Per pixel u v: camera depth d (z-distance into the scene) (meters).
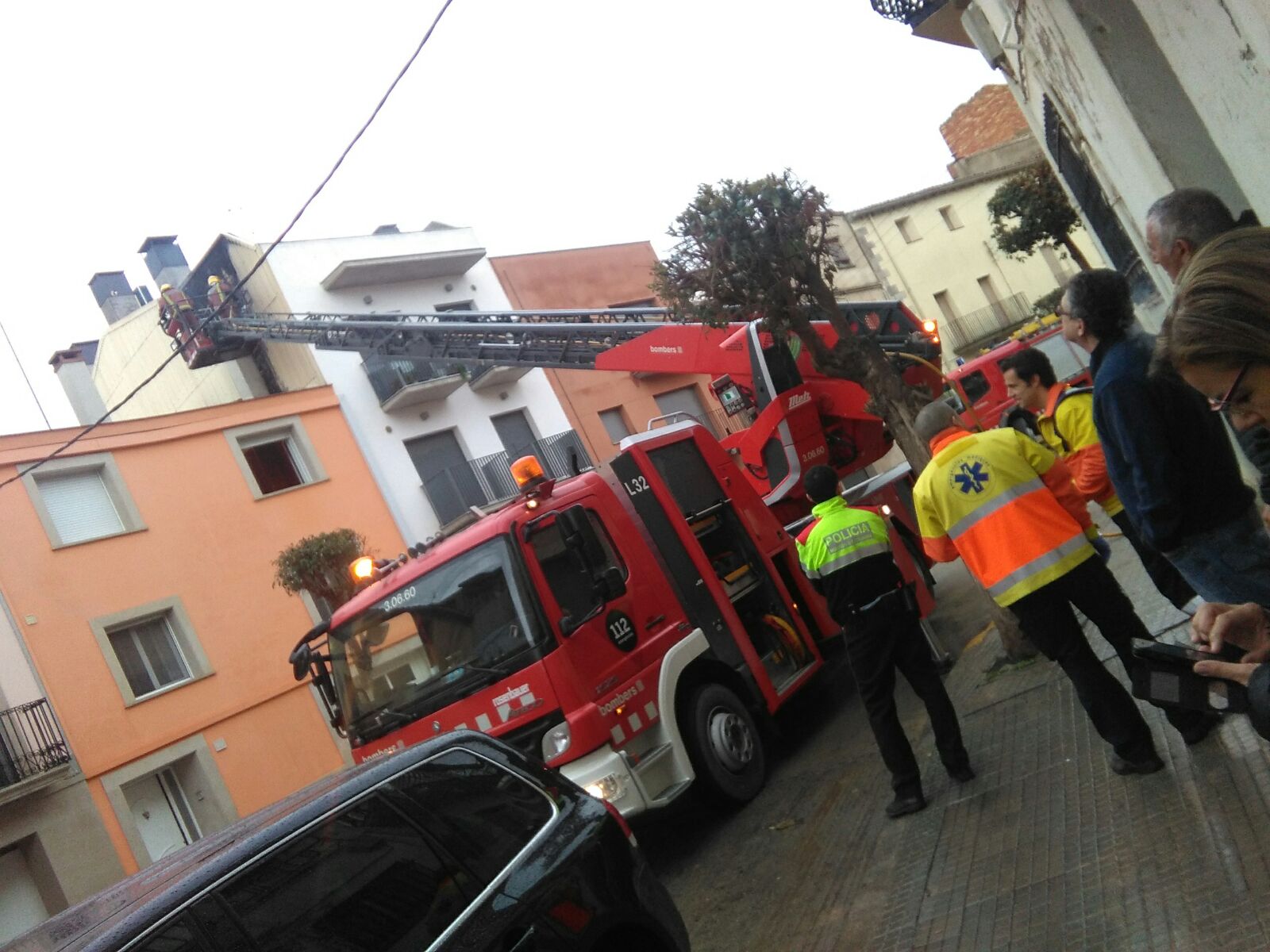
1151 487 3.52
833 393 11.45
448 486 25.02
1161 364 1.76
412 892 3.03
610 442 29.89
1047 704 6.29
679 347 12.30
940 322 41.28
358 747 7.37
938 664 8.66
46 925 3.06
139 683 18.89
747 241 8.12
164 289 26.73
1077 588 4.64
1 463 18.55
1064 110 6.64
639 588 7.51
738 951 5.10
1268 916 3.16
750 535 9.11
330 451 23.89
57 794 16.84
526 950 3.11
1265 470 2.43
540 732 6.57
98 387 32.50
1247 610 2.05
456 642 7.00
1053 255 45.84
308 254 27.03
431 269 28.28
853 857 5.55
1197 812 4.00
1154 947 3.34
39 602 18.00
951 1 9.52
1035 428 6.12
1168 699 2.06
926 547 5.21
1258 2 3.37
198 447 21.52
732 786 7.48
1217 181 5.29
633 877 3.73
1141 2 4.14
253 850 2.86
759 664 8.30
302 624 21.08
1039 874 4.24
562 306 31.05
